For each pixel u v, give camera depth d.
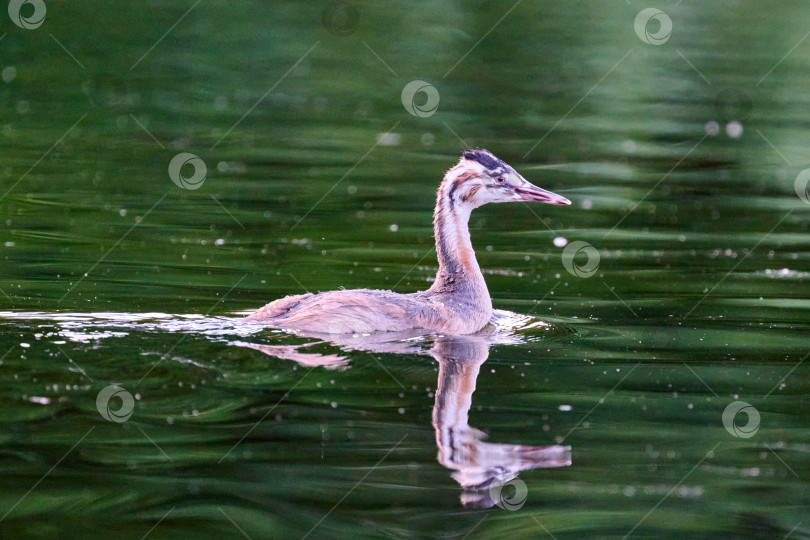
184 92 30.69
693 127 28.73
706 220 21.61
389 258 18.50
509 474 10.02
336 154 25.73
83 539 8.67
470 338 14.30
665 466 10.31
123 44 34.59
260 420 10.88
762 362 13.38
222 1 37.94
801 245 19.86
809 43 36.09
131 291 15.66
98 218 20.19
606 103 30.84
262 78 32.50
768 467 10.32
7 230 19.09
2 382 11.41
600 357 13.50
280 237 19.53
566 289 17.19
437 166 24.97
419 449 10.42
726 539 9.05
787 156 26.48
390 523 9.13
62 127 26.83
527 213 22.30
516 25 37.22
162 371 11.88
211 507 9.24
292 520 9.13
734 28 37.56
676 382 12.55
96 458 9.95
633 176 24.67
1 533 8.73
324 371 12.30
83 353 12.31
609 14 38.62
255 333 13.41
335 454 10.23
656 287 17.23
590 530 9.18
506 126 28.38
